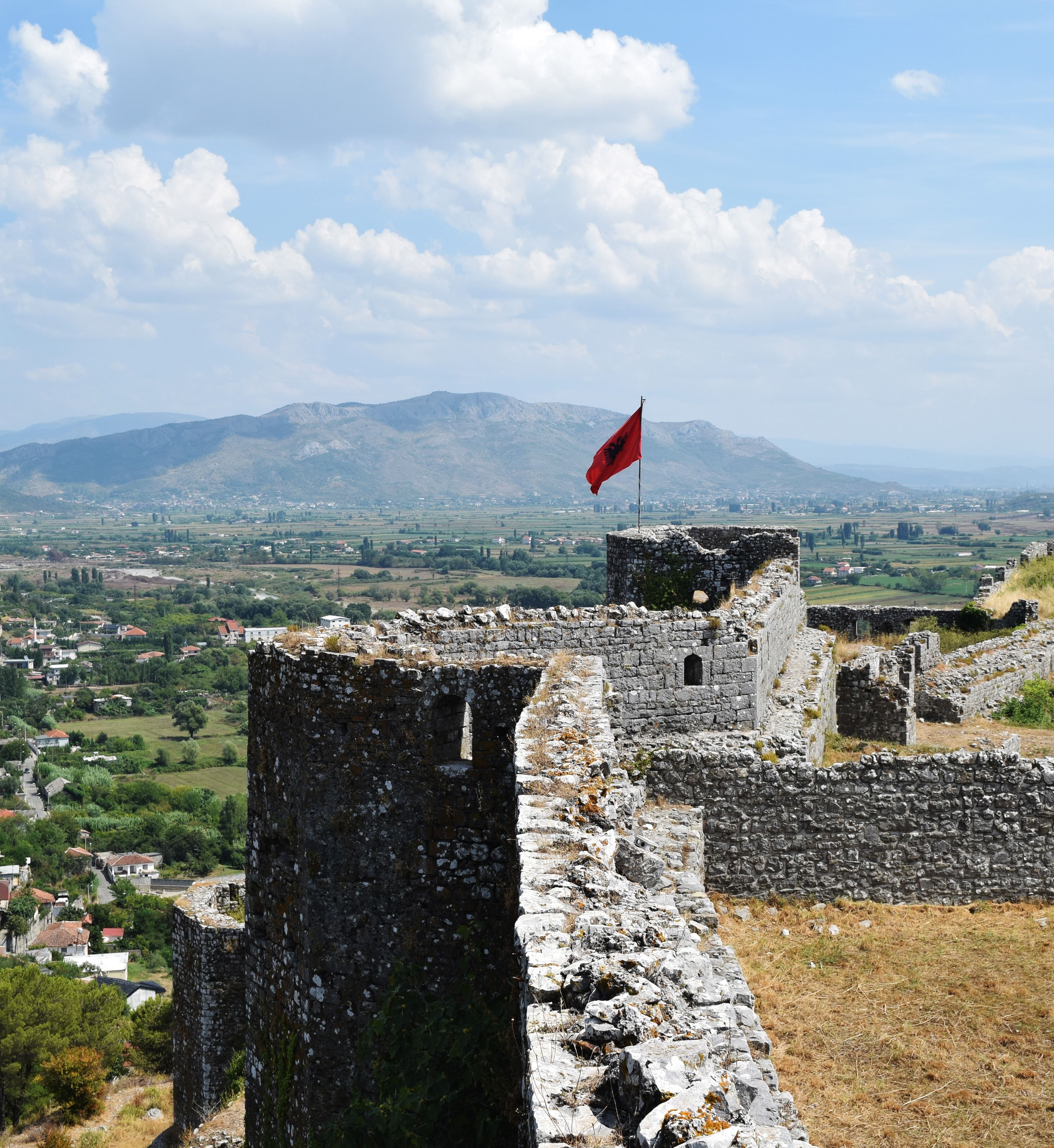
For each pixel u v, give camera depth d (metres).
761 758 17.91
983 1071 12.97
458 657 17.72
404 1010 15.85
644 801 17.12
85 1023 58.62
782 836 17.73
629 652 20.03
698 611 22.44
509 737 16.09
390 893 16.34
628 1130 5.48
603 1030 6.31
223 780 197.88
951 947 16.20
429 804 16.28
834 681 29.64
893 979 15.28
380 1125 14.69
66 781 189.12
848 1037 13.84
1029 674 38.62
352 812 16.45
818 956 16.06
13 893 144.12
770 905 17.64
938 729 33.56
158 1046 57.09
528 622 19.77
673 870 13.12
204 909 34.22
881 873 17.66
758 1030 7.32
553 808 11.00
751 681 21.03
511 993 12.58
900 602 170.12
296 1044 16.73
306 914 16.62
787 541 32.16
